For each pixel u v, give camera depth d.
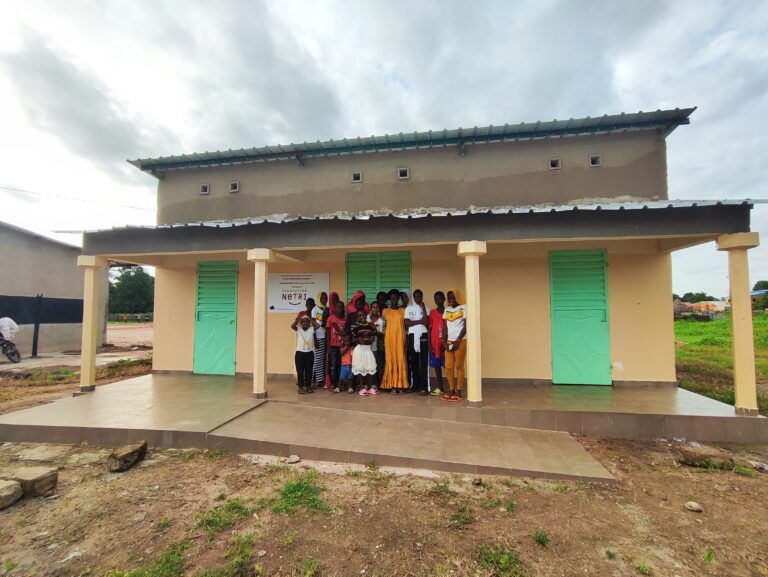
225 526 3.19
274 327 8.01
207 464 4.41
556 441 5.00
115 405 5.99
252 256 6.35
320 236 6.26
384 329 6.73
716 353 13.46
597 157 7.48
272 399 6.23
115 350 16.20
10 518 3.34
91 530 3.17
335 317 6.80
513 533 3.12
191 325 8.45
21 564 2.78
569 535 3.09
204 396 6.51
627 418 5.30
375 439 4.85
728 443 5.15
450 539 3.04
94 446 4.95
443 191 7.91
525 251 7.32
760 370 10.52
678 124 7.10
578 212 5.60
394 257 7.54
